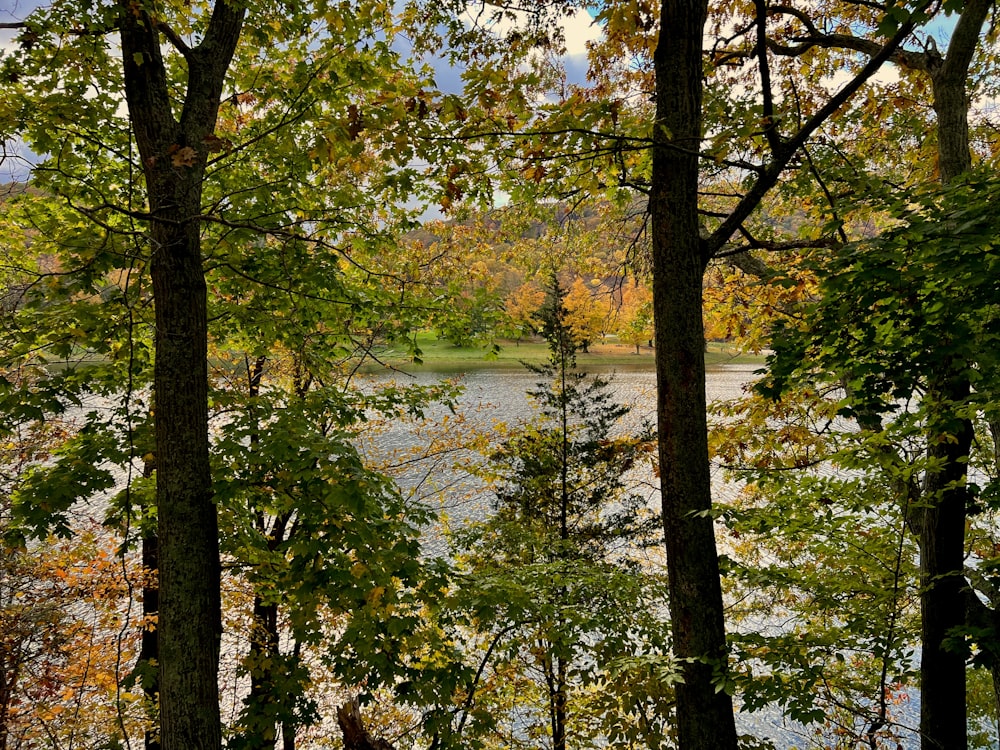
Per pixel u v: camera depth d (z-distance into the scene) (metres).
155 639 8.29
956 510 5.09
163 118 4.62
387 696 10.65
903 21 2.61
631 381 35.78
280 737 9.69
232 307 6.55
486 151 4.00
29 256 6.31
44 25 3.99
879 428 5.81
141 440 5.46
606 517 12.21
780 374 4.14
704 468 4.25
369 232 6.51
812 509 5.07
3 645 6.95
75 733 7.71
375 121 3.78
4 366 5.02
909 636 5.39
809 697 4.02
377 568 4.84
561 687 8.24
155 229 4.63
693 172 4.29
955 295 3.40
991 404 3.62
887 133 7.71
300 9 5.04
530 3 4.19
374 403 7.15
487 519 10.98
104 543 9.58
